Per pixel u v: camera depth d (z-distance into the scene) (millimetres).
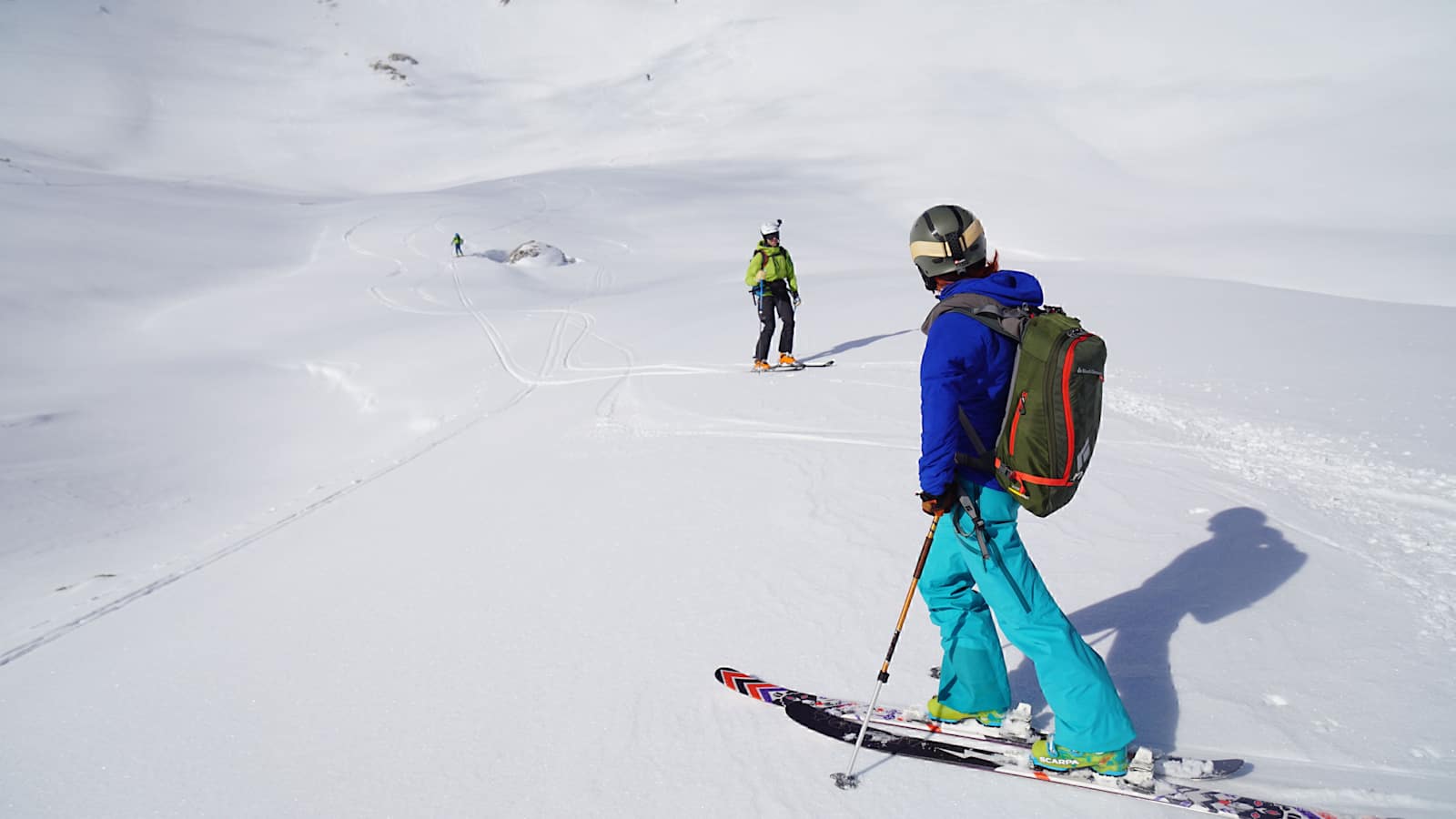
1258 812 2254
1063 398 2211
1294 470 5125
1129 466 5520
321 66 146750
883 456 6449
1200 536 4246
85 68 127688
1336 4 98875
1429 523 4121
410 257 39469
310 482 12859
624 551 5035
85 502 12438
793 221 51844
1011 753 2662
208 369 20953
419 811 2787
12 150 86938
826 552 4617
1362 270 33781
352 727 3383
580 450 8031
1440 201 51750
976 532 2416
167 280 33375
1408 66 81812
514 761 3016
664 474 6680
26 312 27016
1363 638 3154
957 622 2785
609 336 17500
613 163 96375
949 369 2373
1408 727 2625
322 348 22109
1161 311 11219
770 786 2703
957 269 2541
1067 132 82812
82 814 2979
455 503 6793
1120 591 3777
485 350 18109
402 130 119875
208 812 2912
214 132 117312
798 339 12977
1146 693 2994
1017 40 114562
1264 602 3504
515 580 4820
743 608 4055
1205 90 87125
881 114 98188
